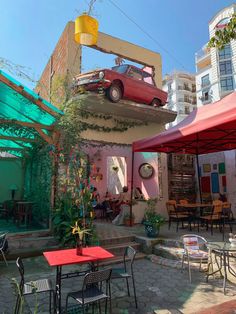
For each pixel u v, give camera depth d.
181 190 12.57
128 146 12.01
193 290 4.93
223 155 11.52
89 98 9.70
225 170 11.36
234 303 4.33
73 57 11.05
